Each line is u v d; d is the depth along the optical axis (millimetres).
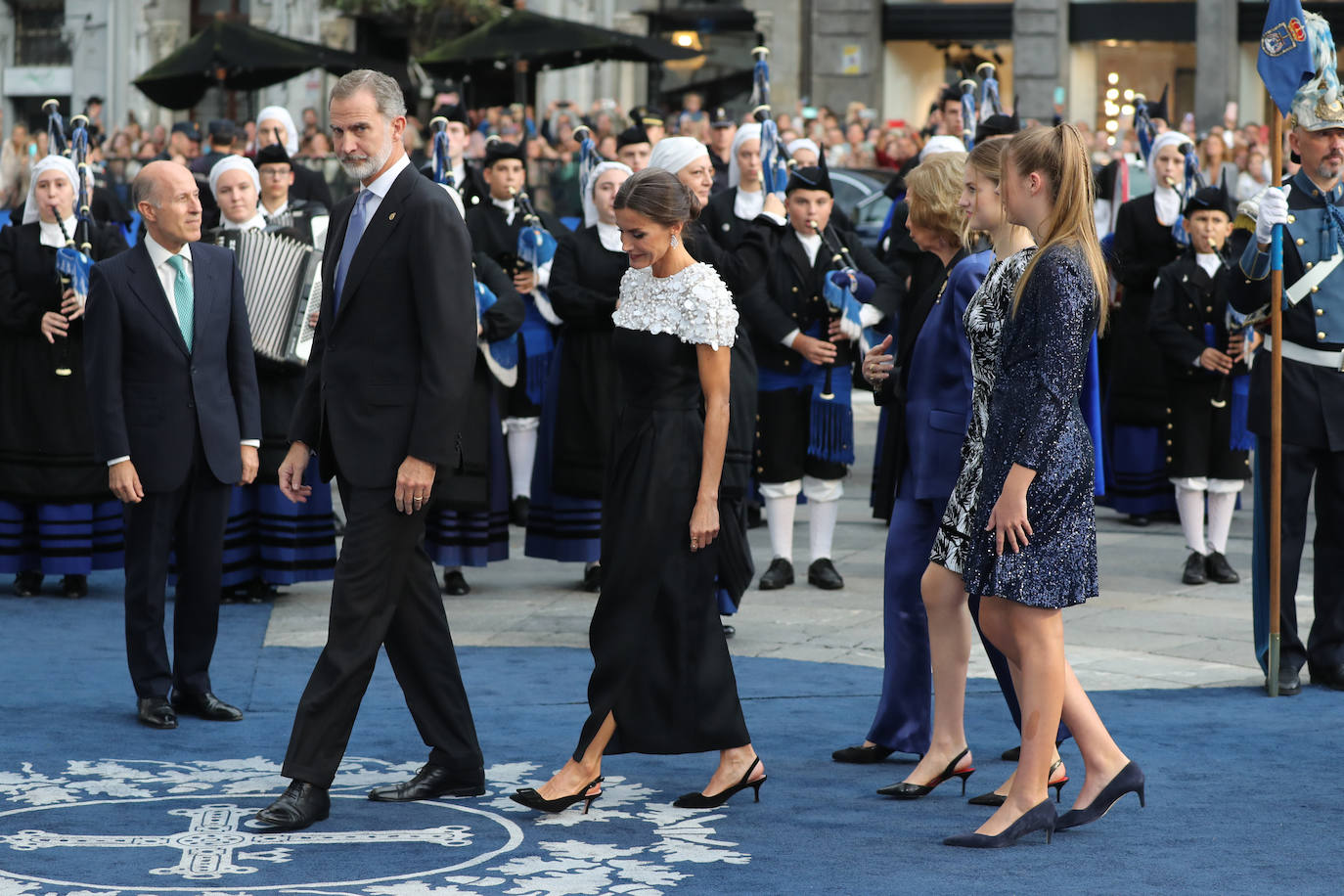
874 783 12242
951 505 11680
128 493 13773
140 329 13852
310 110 50156
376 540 11273
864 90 58469
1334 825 11055
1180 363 19703
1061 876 9977
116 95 66812
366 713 14406
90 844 10680
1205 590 19656
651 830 11008
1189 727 13711
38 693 15117
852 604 18953
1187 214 20203
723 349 11320
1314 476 15656
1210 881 9891
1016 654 10836
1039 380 10383
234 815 11352
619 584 11383
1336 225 15211
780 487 19719
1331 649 15289
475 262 19234
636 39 36188
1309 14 15039
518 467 24016
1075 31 56562
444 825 11133
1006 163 10719
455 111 22047
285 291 18438
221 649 16984
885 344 12883
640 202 11344
